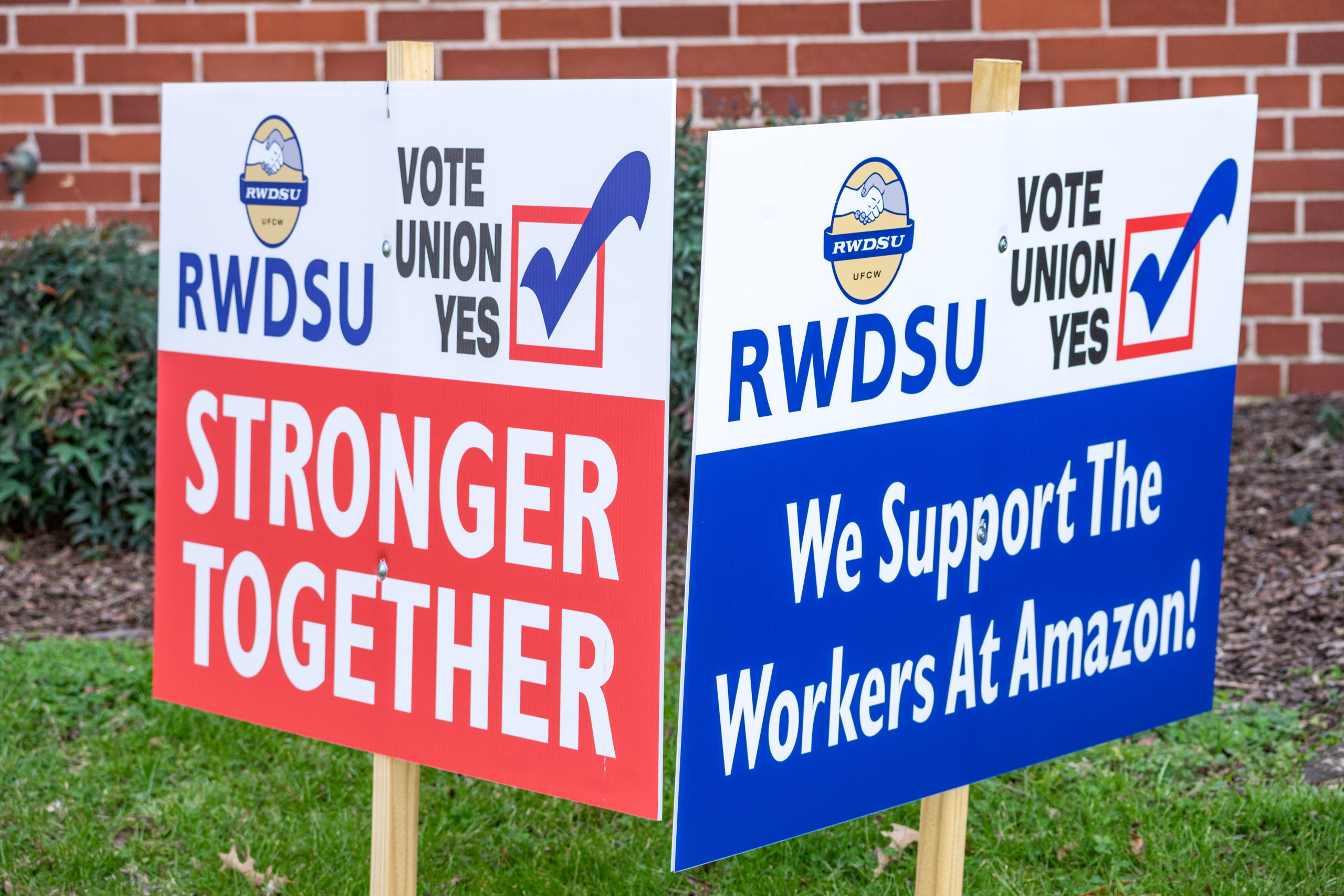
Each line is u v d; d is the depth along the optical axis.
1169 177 2.73
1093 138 2.58
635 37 6.96
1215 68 6.87
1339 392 7.09
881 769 2.48
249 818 3.91
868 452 2.36
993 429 2.54
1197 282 2.83
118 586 5.78
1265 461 6.38
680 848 2.21
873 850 3.73
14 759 4.15
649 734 2.29
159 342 2.82
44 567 5.97
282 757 4.25
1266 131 6.91
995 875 3.54
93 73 7.23
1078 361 2.65
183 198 2.74
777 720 2.31
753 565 2.24
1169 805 3.86
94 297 6.29
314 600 2.66
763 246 2.16
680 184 5.96
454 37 7.04
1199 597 2.98
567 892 3.53
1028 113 2.48
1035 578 2.66
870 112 6.95
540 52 7.01
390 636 2.57
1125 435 2.76
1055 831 3.78
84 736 4.34
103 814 3.92
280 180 2.61
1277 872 3.50
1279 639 4.87
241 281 2.69
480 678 2.47
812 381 2.26
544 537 2.37
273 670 2.73
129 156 7.28
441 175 2.41
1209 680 3.04
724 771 2.25
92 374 6.09
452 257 2.42
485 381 2.41
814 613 2.33
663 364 2.22
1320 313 7.03
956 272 2.43
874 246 2.31
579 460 2.32
